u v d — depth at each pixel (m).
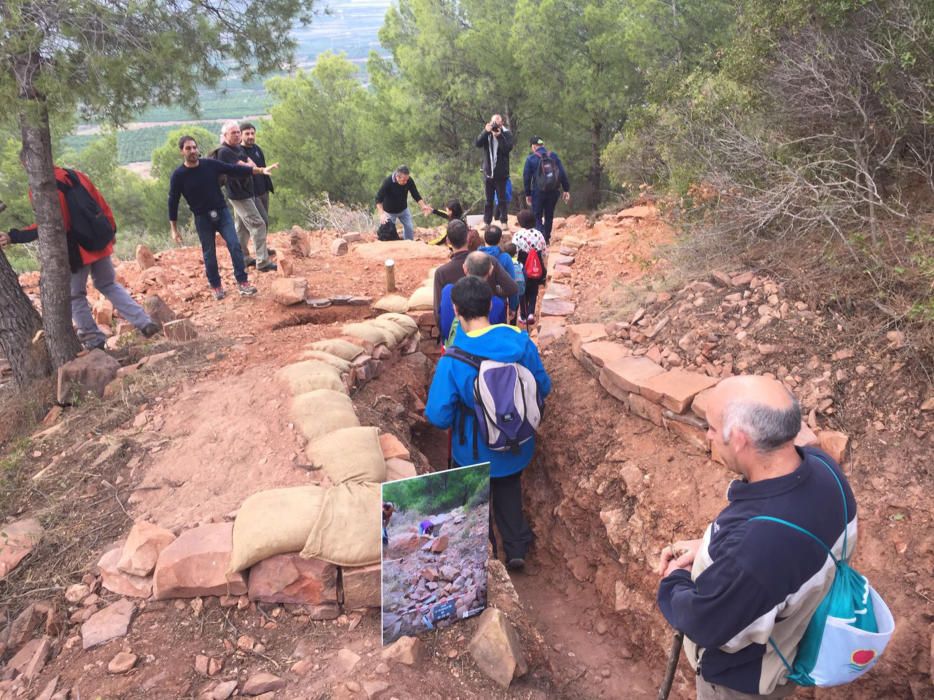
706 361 4.80
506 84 17.91
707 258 5.80
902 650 3.12
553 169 8.77
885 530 3.49
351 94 22.94
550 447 5.28
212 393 4.66
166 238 17.25
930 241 4.31
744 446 1.91
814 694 3.34
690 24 13.85
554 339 6.21
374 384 5.43
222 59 5.57
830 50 5.13
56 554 3.37
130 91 4.98
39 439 4.48
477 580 3.13
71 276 5.56
